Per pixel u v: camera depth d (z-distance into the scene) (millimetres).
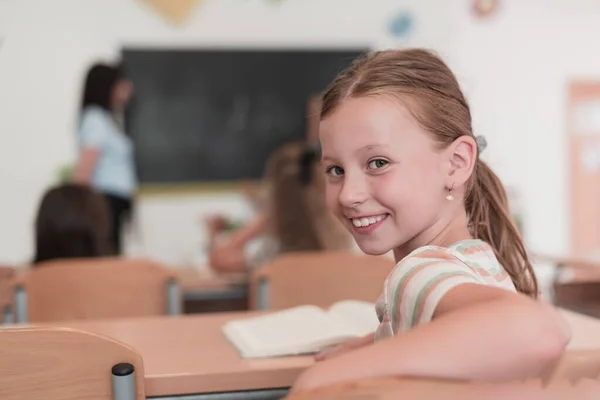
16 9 4359
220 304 2449
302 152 2170
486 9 5637
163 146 4637
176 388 968
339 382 456
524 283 917
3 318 1762
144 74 4582
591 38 5898
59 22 4426
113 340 870
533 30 5781
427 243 763
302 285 1776
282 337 1127
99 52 4500
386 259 1791
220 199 4742
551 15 5797
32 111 4410
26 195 4418
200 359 1054
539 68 5832
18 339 835
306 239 2104
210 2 4652
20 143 4402
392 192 708
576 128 5961
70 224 2102
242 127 4750
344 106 738
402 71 755
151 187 4629
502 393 468
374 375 465
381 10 4879
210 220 3676
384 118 714
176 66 4625
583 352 503
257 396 1000
